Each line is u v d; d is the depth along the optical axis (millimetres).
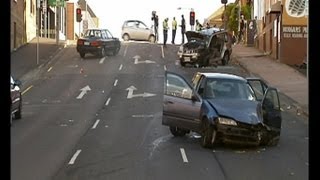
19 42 45375
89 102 25578
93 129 18938
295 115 22125
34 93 28234
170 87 17062
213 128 15117
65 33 70562
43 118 21469
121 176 11805
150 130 18766
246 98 16250
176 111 16688
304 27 38344
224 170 12430
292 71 34250
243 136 15062
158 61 39562
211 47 36688
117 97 26828
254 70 34656
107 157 14094
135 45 48812
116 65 37625
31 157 14008
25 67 36000
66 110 23484
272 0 41906
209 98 16062
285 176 11844
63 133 18094
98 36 41188
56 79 32531
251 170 12461
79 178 11625
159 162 13406
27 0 49781
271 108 15922
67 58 41156
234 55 42469
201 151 14992
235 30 61594
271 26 42250
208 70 35344
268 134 15539
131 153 14672
